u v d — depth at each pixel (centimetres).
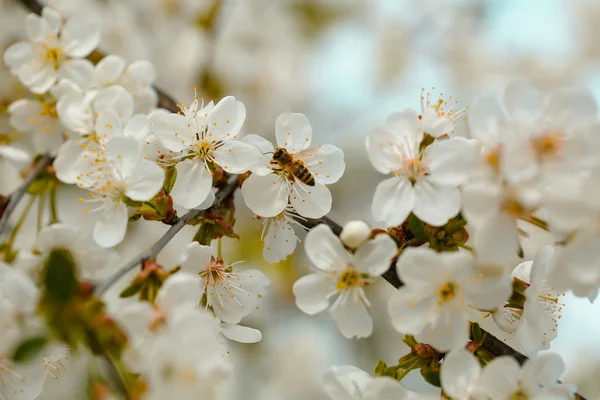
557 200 38
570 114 38
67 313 36
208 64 61
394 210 40
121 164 40
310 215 41
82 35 45
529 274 41
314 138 67
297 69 67
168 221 41
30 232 48
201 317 37
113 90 43
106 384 37
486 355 40
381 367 40
